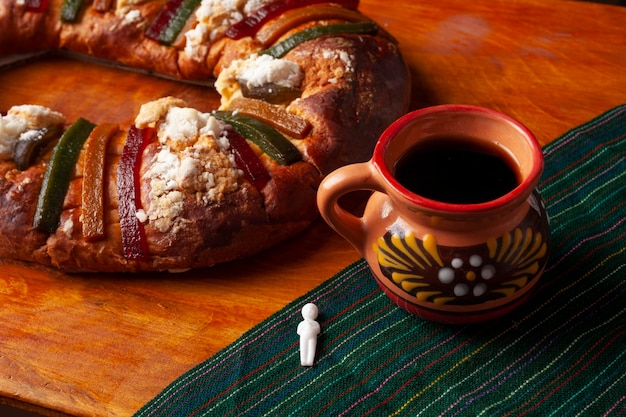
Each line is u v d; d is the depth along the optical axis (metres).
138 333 0.60
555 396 0.55
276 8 0.70
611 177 0.65
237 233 0.61
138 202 0.61
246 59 0.68
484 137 0.55
